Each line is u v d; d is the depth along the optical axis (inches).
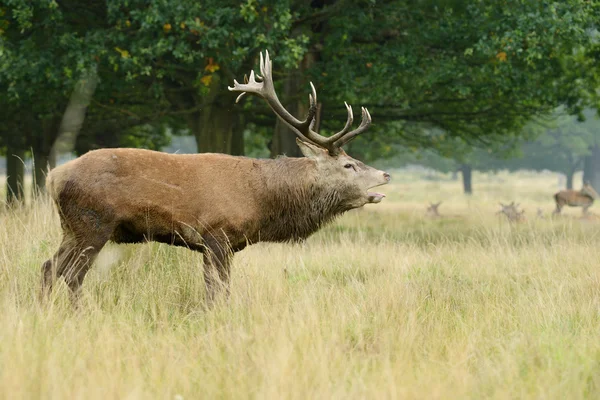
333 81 1716.3
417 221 2247.8
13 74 1542.8
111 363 522.0
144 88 1915.6
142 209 719.1
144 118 1930.4
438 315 708.7
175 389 495.5
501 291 824.9
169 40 1502.2
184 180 740.0
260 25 1528.1
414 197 4847.4
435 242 1481.3
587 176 7367.1
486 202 3838.6
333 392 488.4
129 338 592.1
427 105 2122.3
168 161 741.9
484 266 998.4
